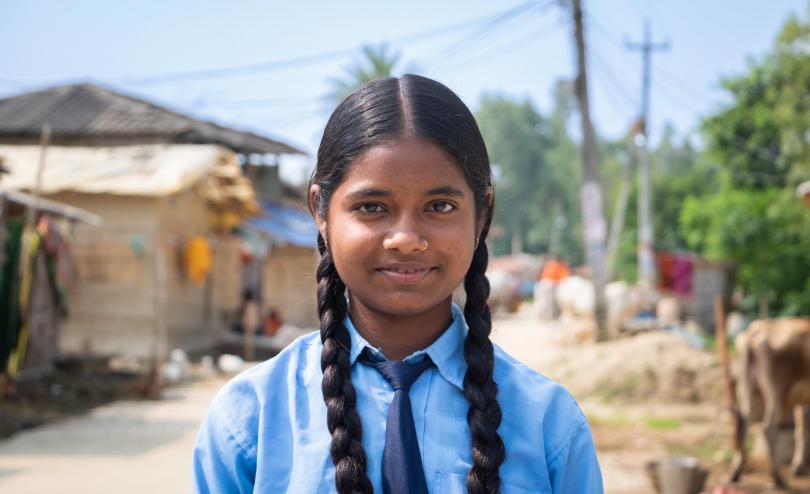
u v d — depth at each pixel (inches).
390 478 56.6
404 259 56.4
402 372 59.9
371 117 57.2
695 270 837.8
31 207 372.8
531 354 540.4
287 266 747.4
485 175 60.7
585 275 1323.8
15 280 370.3
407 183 55.9
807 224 723.4
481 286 62.7
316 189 63.2
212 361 553.3
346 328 62.4
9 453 272.7
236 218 625.3
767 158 803.4
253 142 775.1
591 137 578.2
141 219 507.5
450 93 60.1
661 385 405.4
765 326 271.4
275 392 61.8
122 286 509.7
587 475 60.9
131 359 508.1
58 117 717.3
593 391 411.8
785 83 800.3
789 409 269.7
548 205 3102.9
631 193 1386.6
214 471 61.1
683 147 2839.6
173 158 533.0
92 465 257.1
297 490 57.6
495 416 58.2
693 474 208.2
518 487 57.8
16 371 369.4
